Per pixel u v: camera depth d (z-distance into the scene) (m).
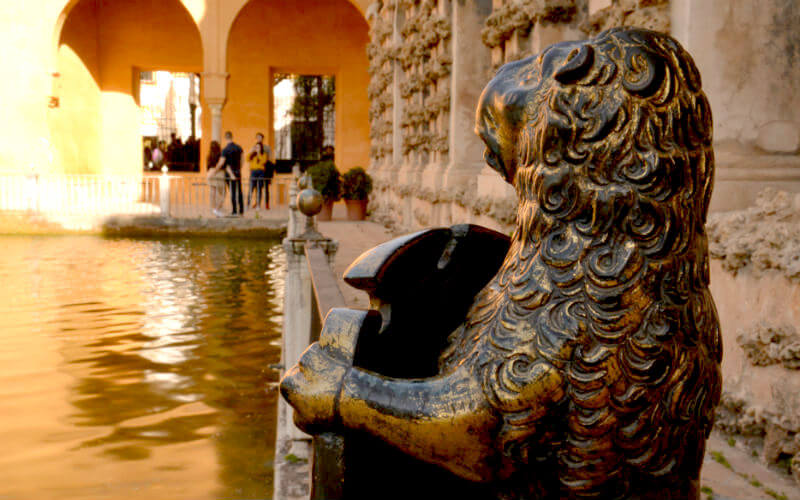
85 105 24.77
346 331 0.94
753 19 3.41
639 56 0.88
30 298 10.85
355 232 12.91
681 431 0.90
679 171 0.88
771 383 2.76
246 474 4.98
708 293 0.96
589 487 0.88
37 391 6.73
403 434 0.89
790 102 3.44
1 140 22.50
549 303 0.88
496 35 6.67
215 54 23.30
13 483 4.84
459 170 8.98
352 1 23.30
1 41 22.38
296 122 28.70
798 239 2.71
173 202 25.23
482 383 0.87
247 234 19.31
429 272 1.05
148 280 12.52
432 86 10.60
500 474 0.90
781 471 2.67
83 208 20.67
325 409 0.92
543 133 0.91
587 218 0.88
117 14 25.56
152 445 5.50
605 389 0.85
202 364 7.61
